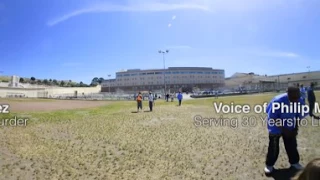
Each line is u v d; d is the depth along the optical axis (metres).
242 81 128.62
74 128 12.43
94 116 18.14
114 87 136.75
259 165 6.13
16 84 106.19
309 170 1.52
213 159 6.76
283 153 7.01
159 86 129.62
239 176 5.46
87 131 11.52
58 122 14.73
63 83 167.88
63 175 5.71
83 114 19.86
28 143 9.01
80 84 173.00
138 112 20.92
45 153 7.61
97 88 139.50
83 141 9.31
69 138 9.91
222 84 137.75
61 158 7.07
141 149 7.98
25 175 5.73
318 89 64.69
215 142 8.79
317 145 7.74
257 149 7.71
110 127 12.64
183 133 10.63
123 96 69.44
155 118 16.14
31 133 11.03
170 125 12.98
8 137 10.09
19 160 6.88
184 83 129.75
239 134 10.18
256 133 10.34
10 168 6.20
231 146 8.16
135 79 132.12
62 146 8.52
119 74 135.88
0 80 121.94
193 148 8.01
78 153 7.60
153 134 10.54
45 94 98.31
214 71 136.00
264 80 113.38
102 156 7.24
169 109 23.42
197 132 10.80
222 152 7.44
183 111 20.80
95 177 5.56
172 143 8.77
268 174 5.45
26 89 96.94
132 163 6.53
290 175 5.34
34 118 16.75
